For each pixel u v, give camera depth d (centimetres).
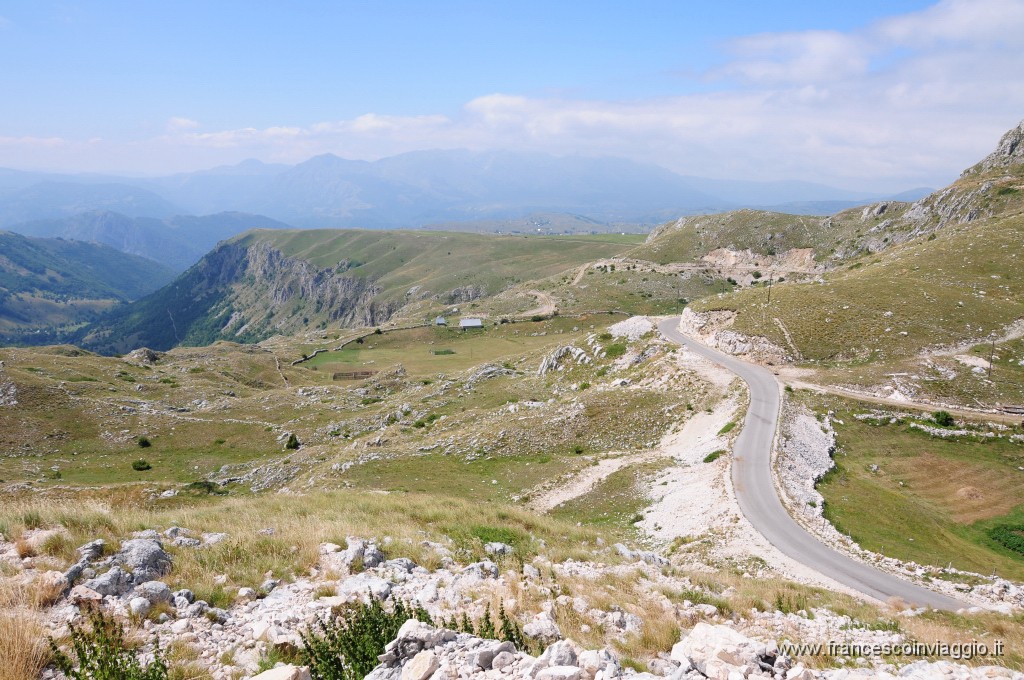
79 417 9719
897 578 3144
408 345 18575
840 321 8044
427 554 1867
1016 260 9538
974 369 6512
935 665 1338
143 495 4388
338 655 1062
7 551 1281
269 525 1981
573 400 7788
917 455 5231
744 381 6938
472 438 7106
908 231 18525
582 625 1462
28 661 899
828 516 4050
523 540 2344
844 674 1120
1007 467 4956
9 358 11381
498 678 907
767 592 2234
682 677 988
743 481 4516
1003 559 3709
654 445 6366
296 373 15112
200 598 1291
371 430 9331
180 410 10850
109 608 1130
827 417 5944
